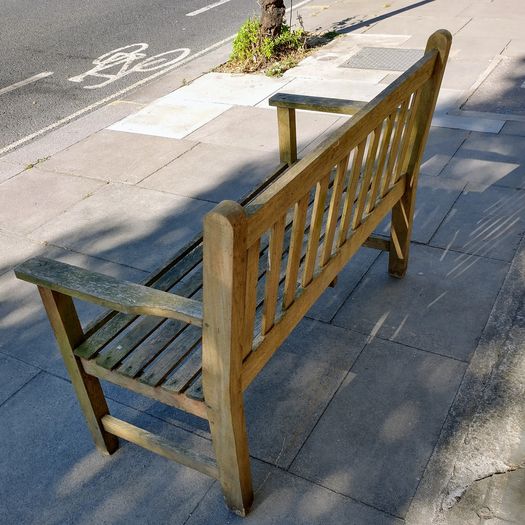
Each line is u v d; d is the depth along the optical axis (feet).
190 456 6.91
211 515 6.97
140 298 5.74
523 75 18.28
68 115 19.10
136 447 7.87
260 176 14.23
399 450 7.52
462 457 7.34
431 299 9.94
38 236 12.67
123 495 7.27
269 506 6.99
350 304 9.98
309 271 6.88
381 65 20.08
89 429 7.69
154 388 6.40
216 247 4.70
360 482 7.18
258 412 8.18
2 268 11.69
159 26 28.27
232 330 5.24
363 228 8.19
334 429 7.86
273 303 6.15
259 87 19.44
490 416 7.84
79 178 14.90
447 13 25.36
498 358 8.69
